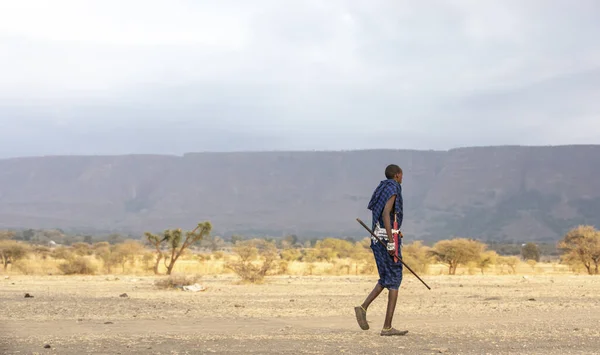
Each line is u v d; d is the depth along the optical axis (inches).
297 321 450.9
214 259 2869.1
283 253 2369.6
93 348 312.0
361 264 2135.8
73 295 725.3
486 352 301.4
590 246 1926.7
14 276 1386.6
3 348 311.1
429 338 347.3
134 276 1439.5
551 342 333.1
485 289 854.5
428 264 2113.7
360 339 344.8
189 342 333.4
